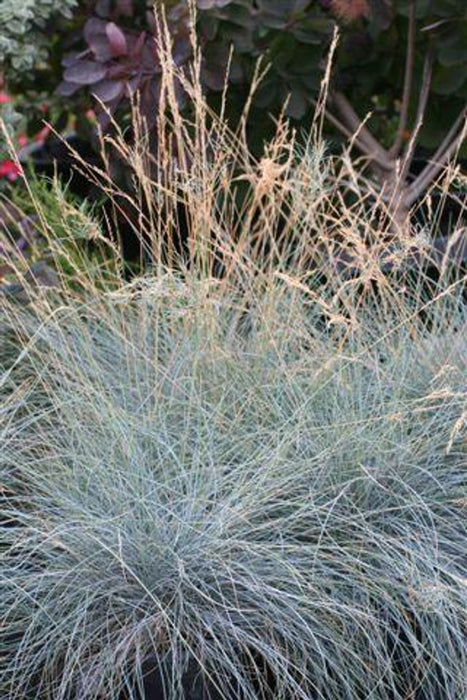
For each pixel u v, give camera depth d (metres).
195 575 4.69
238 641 4.53
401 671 4.78
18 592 4.76
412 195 7.52
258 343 5.50
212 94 7.50
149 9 7.59
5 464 5.29
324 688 4.65
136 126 5.93
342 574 4.84
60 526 4.77
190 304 5.34
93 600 4.71
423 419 5.42
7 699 4.61
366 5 7.12
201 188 5.95
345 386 5.29
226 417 5.39
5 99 7.85
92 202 7.81
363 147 7.62
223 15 6.94
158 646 4.63
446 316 6.10
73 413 5.21
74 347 5.61
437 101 7.86
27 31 7.47
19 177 7.88
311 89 7.43
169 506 4.89
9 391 5.83
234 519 4.77
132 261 7.86
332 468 5.16
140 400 5.25
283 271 5.63
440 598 4.64
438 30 7.25
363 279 5.21
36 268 6.18
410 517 5.13
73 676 4.59
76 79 7.08
